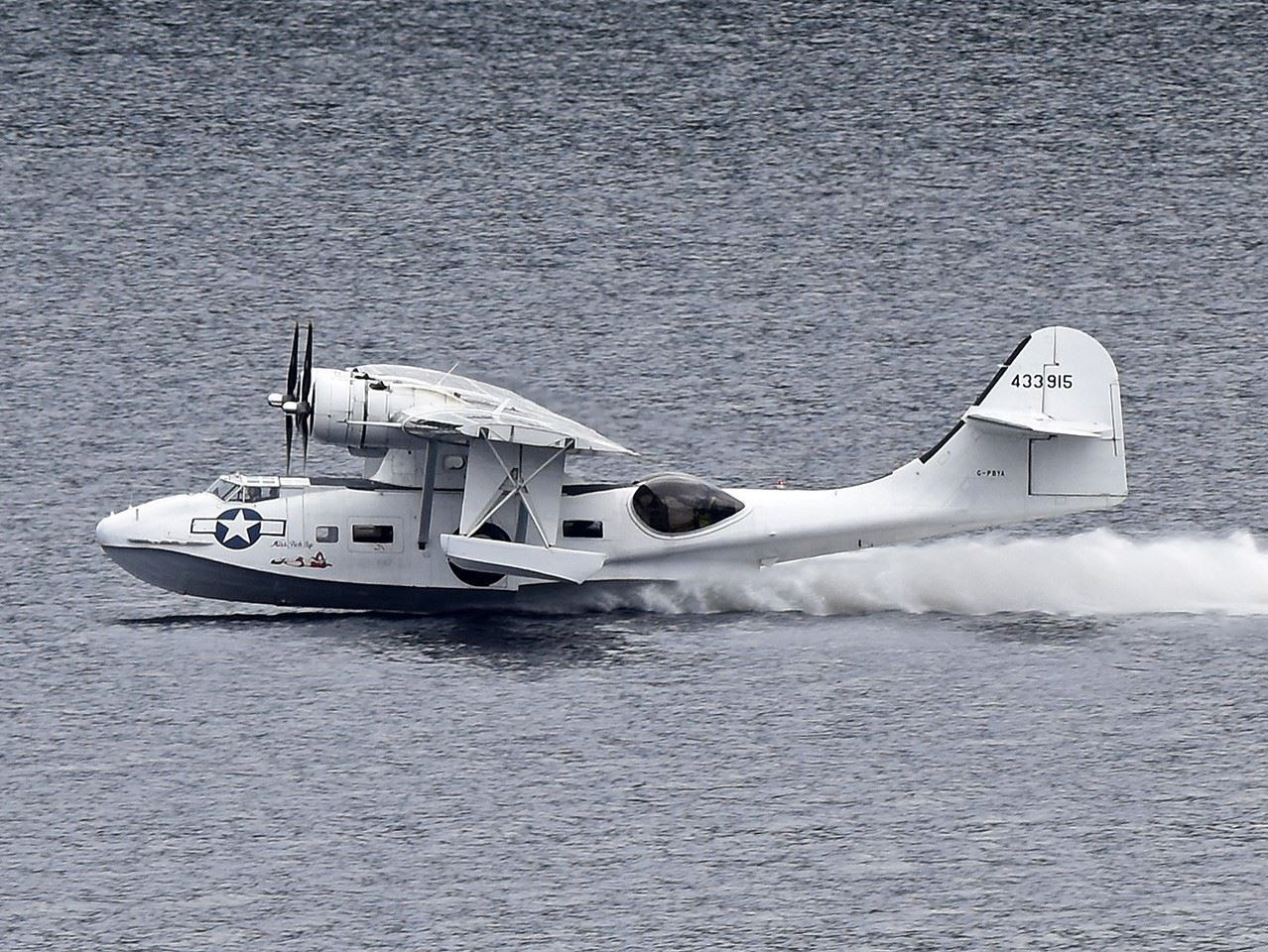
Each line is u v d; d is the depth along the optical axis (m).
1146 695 172.00
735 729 166.62
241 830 155.00
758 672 175.00
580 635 181.88
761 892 149.00
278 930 144.88
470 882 150.00
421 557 182.38
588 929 145.12
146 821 155.88
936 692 172.38
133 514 181.12
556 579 178.62
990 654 179.00
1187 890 149.12
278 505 181.75
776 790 159.38
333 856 152.62
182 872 150.75
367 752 163.25
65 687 174.12
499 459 179.12
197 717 168.25
